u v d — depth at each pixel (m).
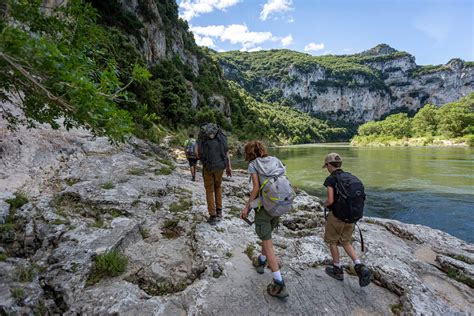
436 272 4.05
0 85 2.82
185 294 3.17
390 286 3.46
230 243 4.36
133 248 4.10
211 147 4.74
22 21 2.59
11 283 3.00
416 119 98.19
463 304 3.29
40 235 3.91
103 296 2.98
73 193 5.26
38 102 3.04
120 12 50.66
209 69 104.75
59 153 7.27
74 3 3.08
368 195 14.83
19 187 5.29
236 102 103.06
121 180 6.44
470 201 13.28
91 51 3.45
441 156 37.25
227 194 7.88
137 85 32.84
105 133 2.98
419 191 15.53
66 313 2.74
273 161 3.30
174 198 6.34
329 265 3.95
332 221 3.46
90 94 2.24
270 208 3.09
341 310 3.05
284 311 2.98
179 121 49.16
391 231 6.05
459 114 77.19
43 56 1.94
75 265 3.36
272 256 3.20
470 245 5.58
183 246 4.29
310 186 17.09
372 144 92.88
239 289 3.27
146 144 12.74
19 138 6.73
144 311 2.86
